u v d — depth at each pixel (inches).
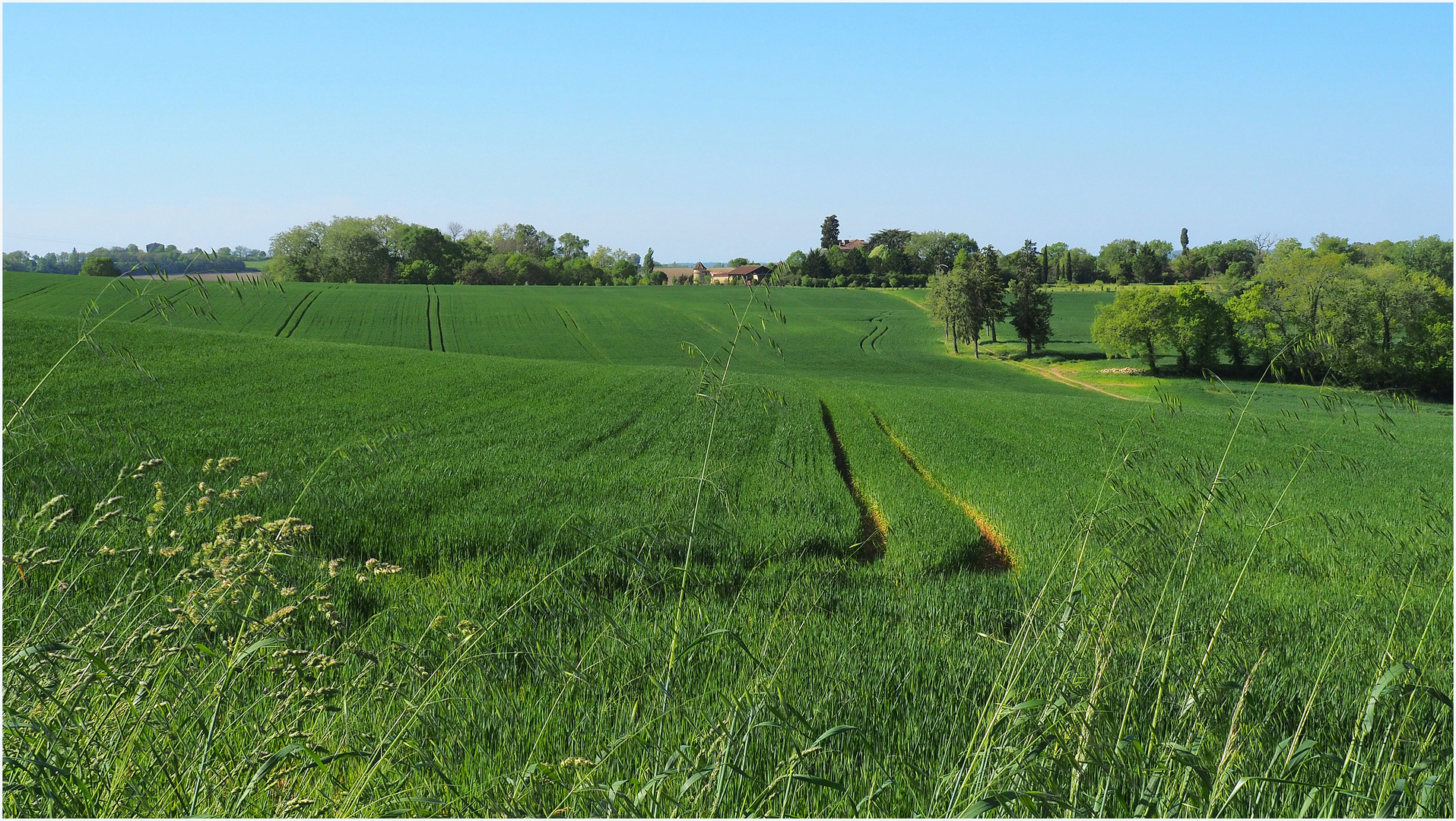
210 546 165.2
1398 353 1021.8
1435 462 890.1
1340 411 197.8
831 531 471.5
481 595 313.0
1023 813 126.1
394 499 495.5
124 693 137.9
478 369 1552.7
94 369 1121.4
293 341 1770.4
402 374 1396.4
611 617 246.2
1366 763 155.7
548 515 472.7
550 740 175.8
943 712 204.7
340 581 307.9
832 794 149.4
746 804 136.9
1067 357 3152.1
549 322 3405.5
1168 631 248.2
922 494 617.9
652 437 866.1
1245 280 2696.9
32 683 131.6
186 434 730.2
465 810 133.0
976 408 1387.8
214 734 135.6
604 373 1611.7
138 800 121.0
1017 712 145.6
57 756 120.7
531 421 954.7
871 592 362.9
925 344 3464.6
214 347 1523.1
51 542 307.0
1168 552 182.2
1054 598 267.1
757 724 145.3
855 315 4124.0
